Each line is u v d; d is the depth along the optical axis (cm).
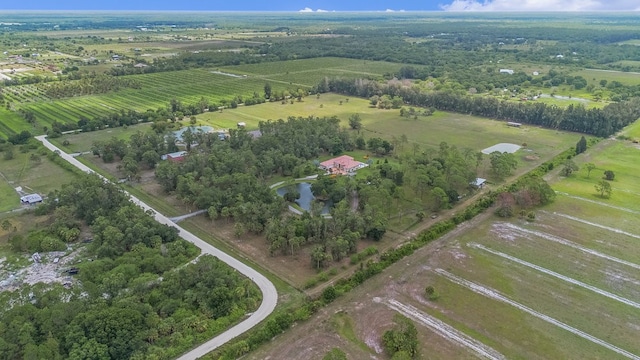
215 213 12694
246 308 9244
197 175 15200
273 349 8269
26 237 11862
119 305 8612
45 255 11225
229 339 8425
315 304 9312
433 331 8775
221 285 9462
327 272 10562
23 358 7381
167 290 9338
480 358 8112
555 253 11525
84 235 12250
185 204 14038
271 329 8550
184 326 8506
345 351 8231
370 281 10356
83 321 8025
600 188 14875
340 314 9225
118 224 11762
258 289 9912
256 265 10862
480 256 11388
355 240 11400
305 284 10031
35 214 13288
